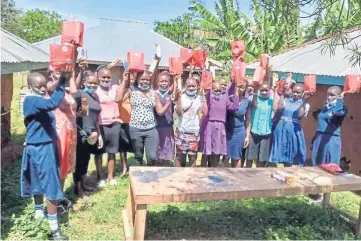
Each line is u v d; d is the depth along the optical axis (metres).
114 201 4.80
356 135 6.24
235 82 5.50
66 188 5.24
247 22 15.23
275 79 6.31
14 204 4.45
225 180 4.02
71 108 4.24
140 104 5.24
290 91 5.84
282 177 4.05
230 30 15.02
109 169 5.56
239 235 4.09
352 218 4.54
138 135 5.30
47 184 3.64
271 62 8.22
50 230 3.75
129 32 20.52
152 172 4.20
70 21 3.84
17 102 12.95
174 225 4.21
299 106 5.67
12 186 4.96
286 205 4.87
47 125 3.64
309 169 4.70
